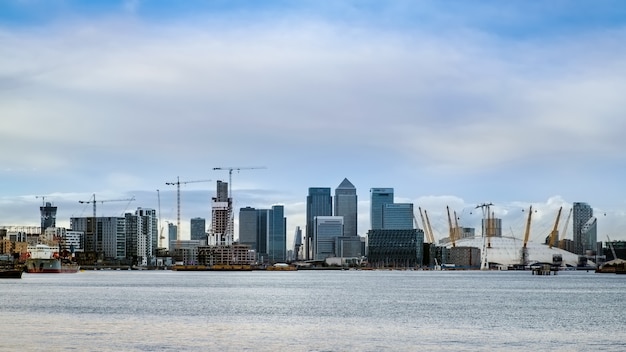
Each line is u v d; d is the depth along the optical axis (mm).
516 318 166875
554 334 136250
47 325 144625
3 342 117938
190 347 116125
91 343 118188
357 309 193375
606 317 169875
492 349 116875
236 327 144875
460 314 177875
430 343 123062
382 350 115500
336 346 119188
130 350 112000
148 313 175125
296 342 123250
